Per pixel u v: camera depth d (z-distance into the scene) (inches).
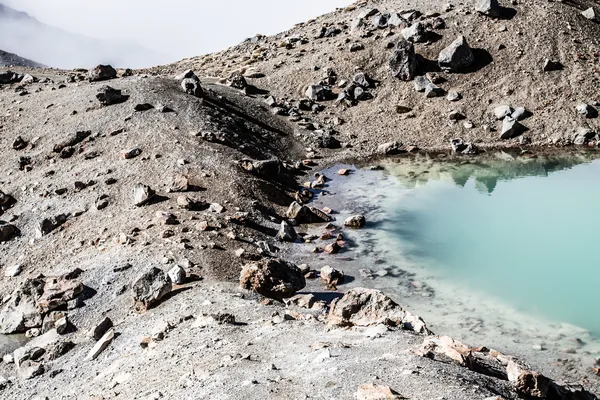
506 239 1025.5
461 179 1385.3
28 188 1154.7
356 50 2022.6
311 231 1091.3
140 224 957.2
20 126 1437.0
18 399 583.2
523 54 1839.3
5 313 765.3
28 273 884.6
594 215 1120.8
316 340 497.4
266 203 1151.6
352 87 1882.4
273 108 1806.1
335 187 1359.5
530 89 1739.7
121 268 818.8
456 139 1603.1
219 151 1305.4
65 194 1110.4
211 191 1110.4
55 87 1702.8
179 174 1114.7
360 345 457.7
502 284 848.9
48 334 713.0
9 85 1811.0
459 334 709.9
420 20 2050.9
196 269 808.9
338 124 1784.0
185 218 982.4
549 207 1176.2
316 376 391.2
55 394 563.8
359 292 602.9
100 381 548.1
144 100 1481.3
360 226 1111.6
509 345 678.5
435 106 1771.7
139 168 1175.6
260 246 952.3
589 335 695.7
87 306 754.2
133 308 722.8
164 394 442.0
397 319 556.7
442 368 387.2
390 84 1883.6
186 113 1461.6
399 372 372.2
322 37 2241.6
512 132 1624.0
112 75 1824.6
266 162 1282.0
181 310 670.5
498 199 1239.5
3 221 1033.5
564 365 626.8
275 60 2160.4
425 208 1203.2
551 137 1600.6
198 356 513.0
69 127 1378.0
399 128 1729.8
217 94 1723.7
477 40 1918.1
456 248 997.2
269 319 597.0
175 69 2375.7
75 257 900.0
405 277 888.9
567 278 863.7
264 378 410.3
